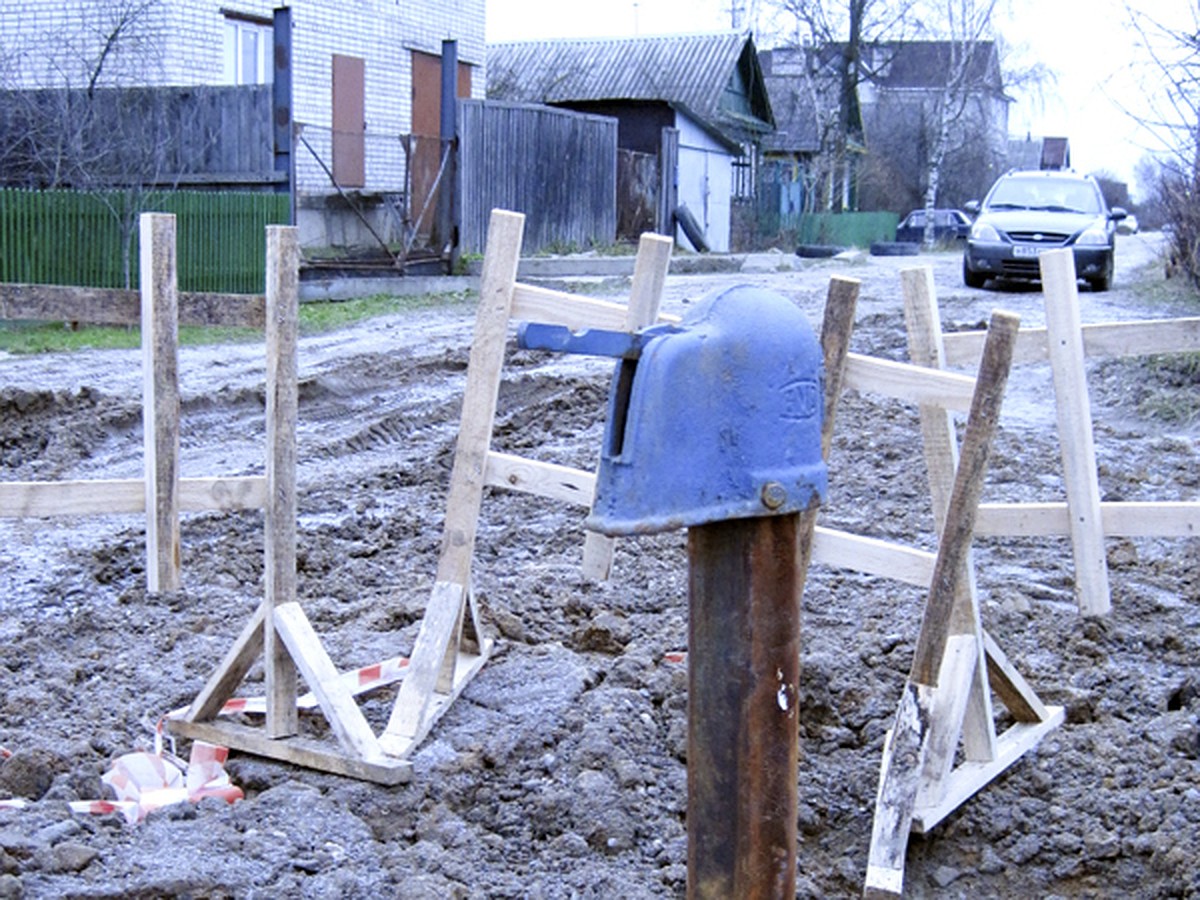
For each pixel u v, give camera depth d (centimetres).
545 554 619
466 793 395
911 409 895
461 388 1039
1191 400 919
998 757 403
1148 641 514
